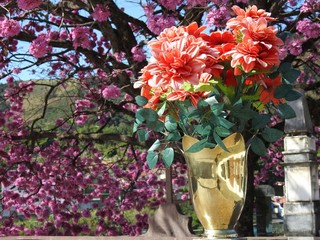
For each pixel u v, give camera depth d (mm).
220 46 2107
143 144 8820
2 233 10180
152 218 6312
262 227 10852
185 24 7316
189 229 6094
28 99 10164
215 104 2018
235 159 2062
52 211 10398
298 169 3877
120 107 9781
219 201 2070
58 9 8062
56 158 10586
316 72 10500
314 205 3855
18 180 10148
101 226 10414
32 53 7539
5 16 7352
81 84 9992
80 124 10688
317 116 9180
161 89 2205
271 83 2166
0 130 9773
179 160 8617
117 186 10984
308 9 7453
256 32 2008
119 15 7852
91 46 8398
